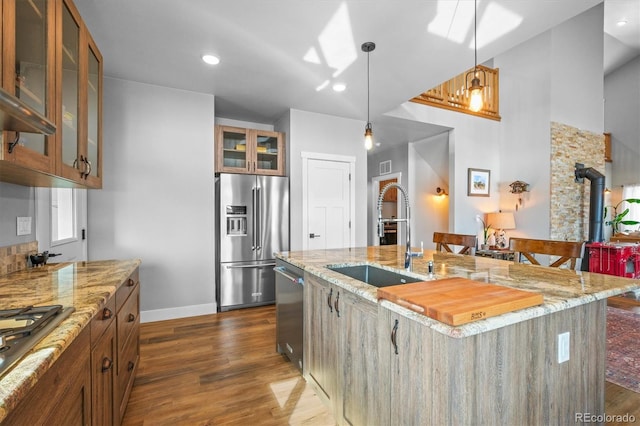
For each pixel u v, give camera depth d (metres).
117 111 3.24
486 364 1.02
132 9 2.13
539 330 1.17
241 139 4.09
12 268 1.72
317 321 1.95
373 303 1.38
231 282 3.76
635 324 3.11
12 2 1.07
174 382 2.15
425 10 2.15
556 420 1.23
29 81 1.23
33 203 1.96
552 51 5.36
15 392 0.58
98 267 1.90
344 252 2.74
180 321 3.38
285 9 2.14
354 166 4.56
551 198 5.32
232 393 2.03
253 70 3.05
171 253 3.47
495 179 5.97
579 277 1.63
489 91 5.96
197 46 2.61
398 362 1.20
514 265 2.02
